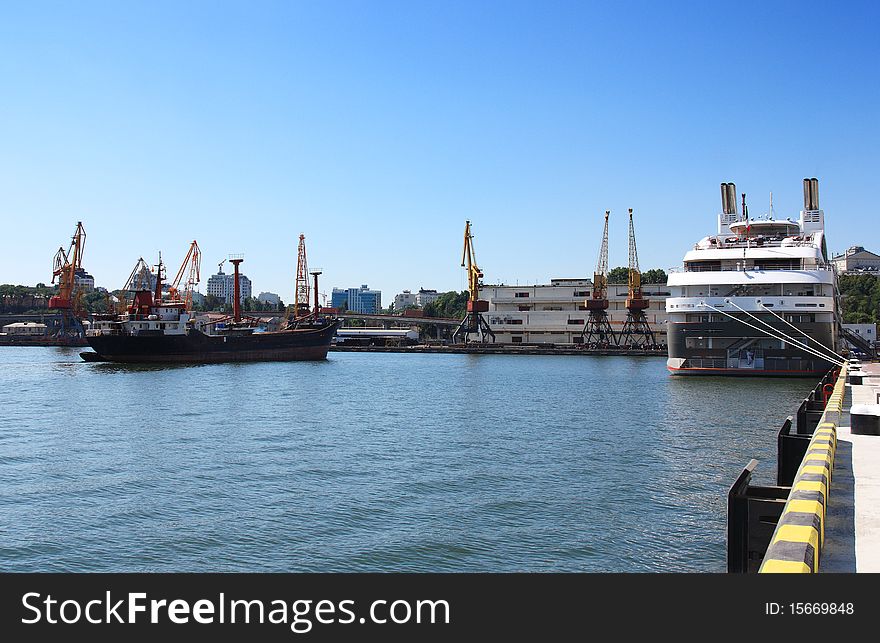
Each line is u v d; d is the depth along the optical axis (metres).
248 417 66.94
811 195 110.69
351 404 78.44
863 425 27.81
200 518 32.25
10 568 26.44
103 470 42.34
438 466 42.84
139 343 149.50
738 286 88.31
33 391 93.12
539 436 53.88
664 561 26.25
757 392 77.44
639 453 46.09
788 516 14.24
